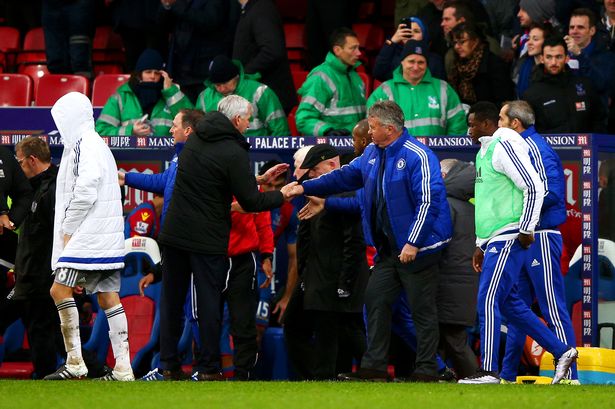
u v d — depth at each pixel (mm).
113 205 31734
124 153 39719
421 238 30703
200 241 31672
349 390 25984
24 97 50938
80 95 31594
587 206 37031
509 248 30734
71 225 31219
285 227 38438
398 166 31078
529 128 32406
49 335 35938
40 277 35281
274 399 23219
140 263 37875
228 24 47969
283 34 46250
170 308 32312
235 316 34375
